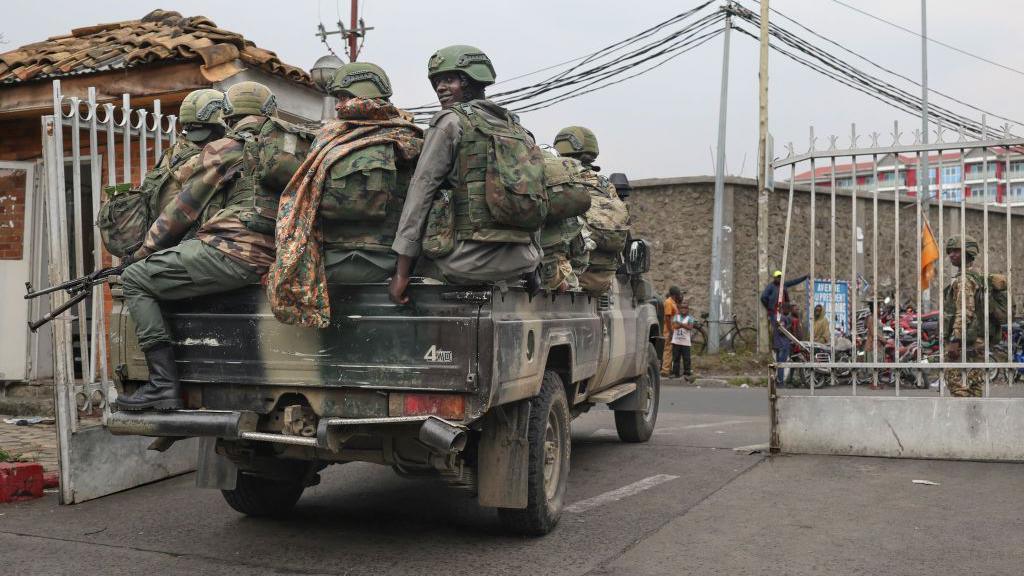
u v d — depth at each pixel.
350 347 4.31
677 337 16.16
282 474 5.14
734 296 20.98
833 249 7.38
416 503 6.02
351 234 4.24
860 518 5.36
